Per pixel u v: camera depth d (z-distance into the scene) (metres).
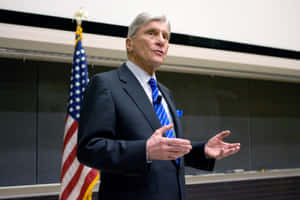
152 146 0.79
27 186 2.78
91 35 2.74
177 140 0.78
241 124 3.93
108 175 0.94
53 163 2.92
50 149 2.92
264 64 3.55
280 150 4.15
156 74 3.55
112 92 0.95
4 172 2.73
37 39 2.54
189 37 3.13
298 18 3.74
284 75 4.07
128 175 0.91
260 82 4.16
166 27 1.09
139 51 1.06
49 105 2.97
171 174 0.95
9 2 2.49
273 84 4.25
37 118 2.91
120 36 2.84
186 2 3.19
